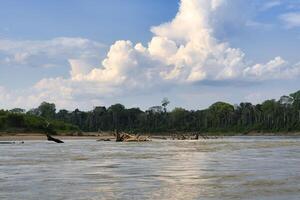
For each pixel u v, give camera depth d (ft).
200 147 313.12
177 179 110.93
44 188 94.84
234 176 117.19
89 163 159.94
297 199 81.41
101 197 83.92
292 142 451.94
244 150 265.95
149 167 144.36
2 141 453.99
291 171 129.90
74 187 96.58
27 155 205.57
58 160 173.27
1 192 89.51
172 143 414.00
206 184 101.55
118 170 134.00
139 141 470.39
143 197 84.07
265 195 86.02
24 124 632.38
